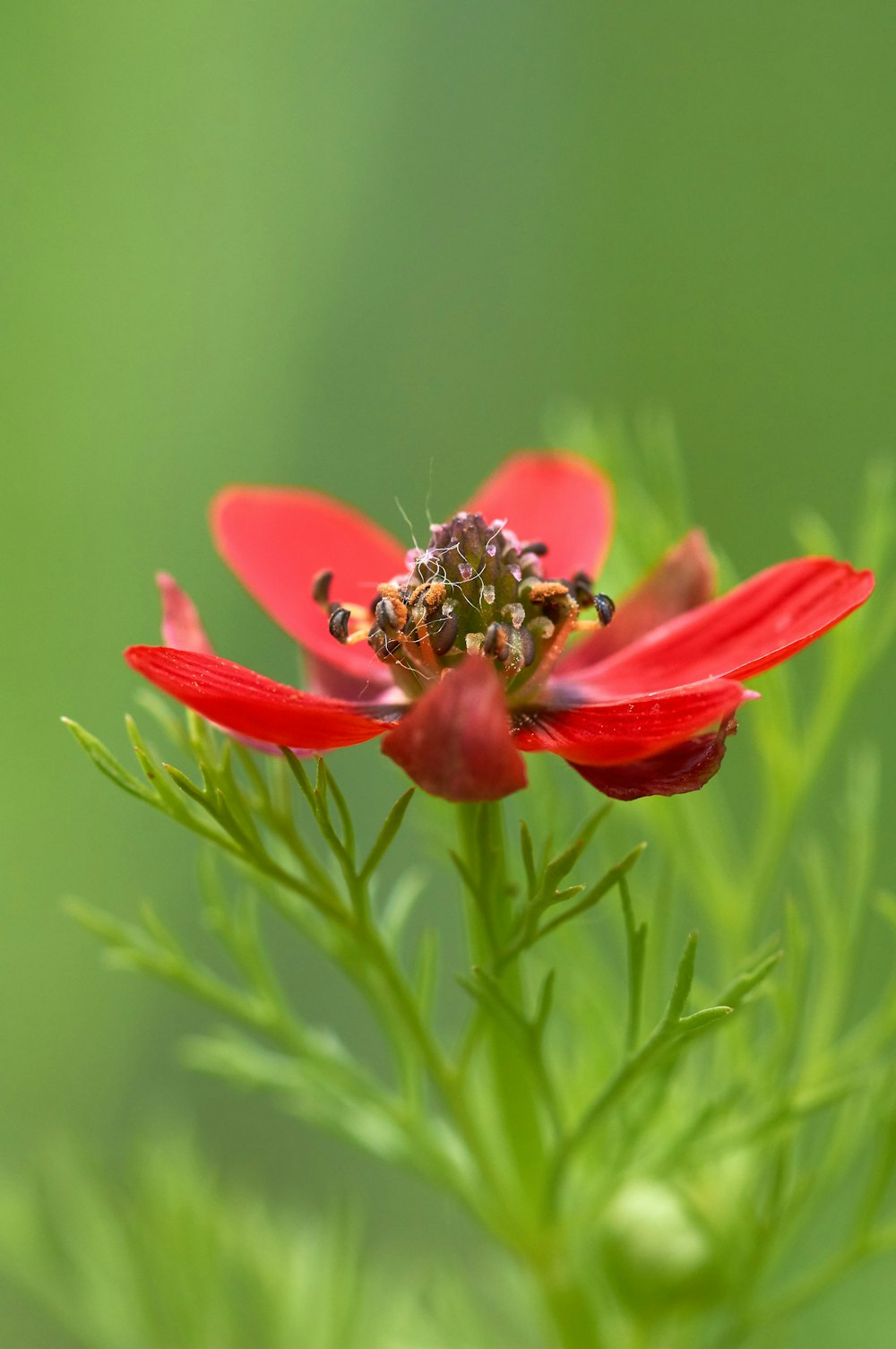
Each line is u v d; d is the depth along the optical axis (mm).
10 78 272
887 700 249
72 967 260
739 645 188
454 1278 209
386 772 268
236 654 279
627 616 194
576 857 177
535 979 200
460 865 181
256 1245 207
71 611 267
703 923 223
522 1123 188
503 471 200
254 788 183
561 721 183
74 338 273
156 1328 206
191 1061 195
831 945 194
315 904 183
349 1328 200
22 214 273
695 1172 194
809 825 246
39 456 269
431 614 186
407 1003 185
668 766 178
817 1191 193
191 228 279
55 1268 208
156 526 275
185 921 269
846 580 186
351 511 197
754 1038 198
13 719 261
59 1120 254
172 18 277
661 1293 191
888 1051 206
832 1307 222
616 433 205
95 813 263
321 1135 260
